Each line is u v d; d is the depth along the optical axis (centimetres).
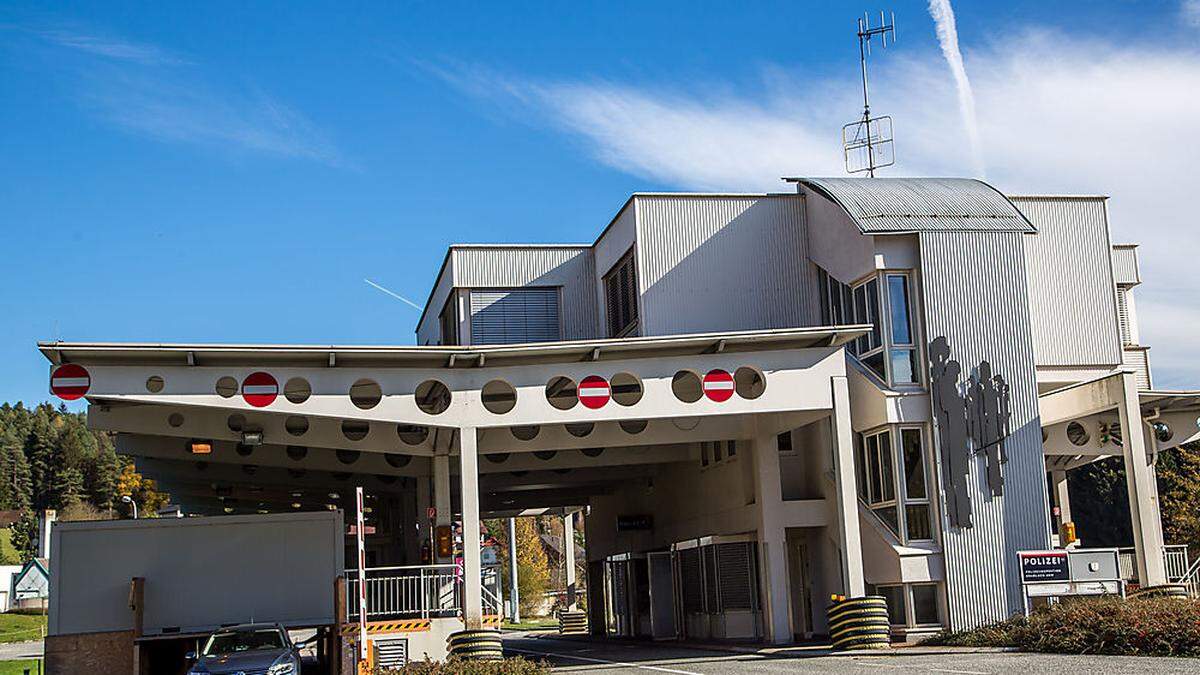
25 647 4866
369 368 2255
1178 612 1870
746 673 1861
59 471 13550
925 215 2627
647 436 2698
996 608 2483
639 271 2852
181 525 2089
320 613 2098
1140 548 2512
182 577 2073
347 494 3641
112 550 2067
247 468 3262
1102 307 2994
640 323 2838
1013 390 2569
